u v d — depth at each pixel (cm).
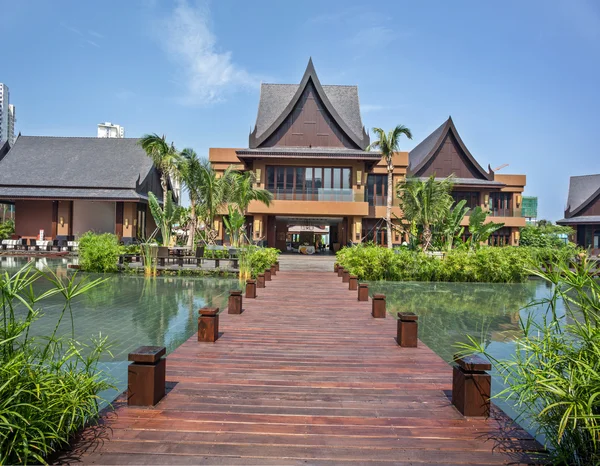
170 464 261
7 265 1666
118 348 577
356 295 982
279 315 736
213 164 2556
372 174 2577
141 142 1978
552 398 270
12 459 260
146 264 1446
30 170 2641
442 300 1074
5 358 275
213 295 1051
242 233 1908
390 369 454
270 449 281
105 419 321
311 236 3628
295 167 2280
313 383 407
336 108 2731
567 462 267
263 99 2769
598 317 270
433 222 1764
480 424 326
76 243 2300
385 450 284
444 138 2888
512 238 2794
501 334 708
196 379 412
